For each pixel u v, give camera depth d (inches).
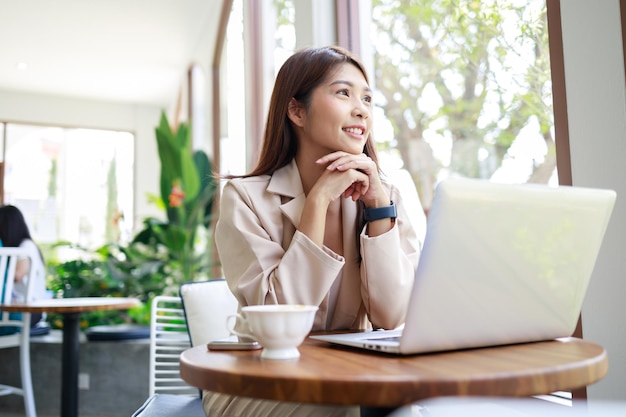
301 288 40.3
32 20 209.3
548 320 33.5
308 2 103.9
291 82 48.5
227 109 192.9
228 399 43.9
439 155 102.1
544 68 66.3
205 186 169.6
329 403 24.2
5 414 135.3
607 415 27.7
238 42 174.1
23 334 111.1
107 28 219.0
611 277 48.9
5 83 285.3
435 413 27.1
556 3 56.0
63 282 157.6
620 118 48.5
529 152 73.1
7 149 297.9
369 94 48.5
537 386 25.3
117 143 324.5
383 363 28.1
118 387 133.0
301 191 47.9
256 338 31.4
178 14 208.1
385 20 104.7
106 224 314.7
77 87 294.7
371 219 45.7
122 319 154.6
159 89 301.4
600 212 32.6
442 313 29.4
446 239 28.2
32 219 299.6
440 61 96.0
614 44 49.2
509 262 30.2
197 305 66.2
